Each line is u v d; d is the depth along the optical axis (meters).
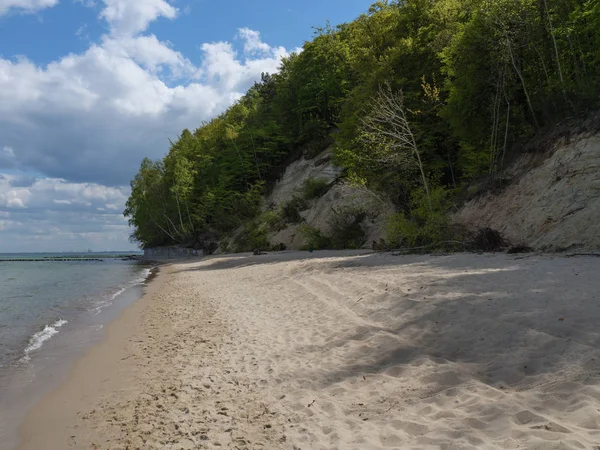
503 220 16.77
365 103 27.05
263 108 62.19
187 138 79.44
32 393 5.84
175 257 60.97
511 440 3.01
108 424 4.56
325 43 47.03
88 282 26.22
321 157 43.97
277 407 4.61
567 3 18.09
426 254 17.08
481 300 7.06
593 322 5.20
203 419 4.44
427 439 3.32
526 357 4.64
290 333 8.00
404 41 26.91
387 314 7.68
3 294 19.61
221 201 53.91
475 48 19.70
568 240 13.03
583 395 3.51
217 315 10.89
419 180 22.36
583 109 16.22
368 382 4.97
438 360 5.17
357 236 30.16
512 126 19.95
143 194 71.94
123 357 7.53
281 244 38.38
